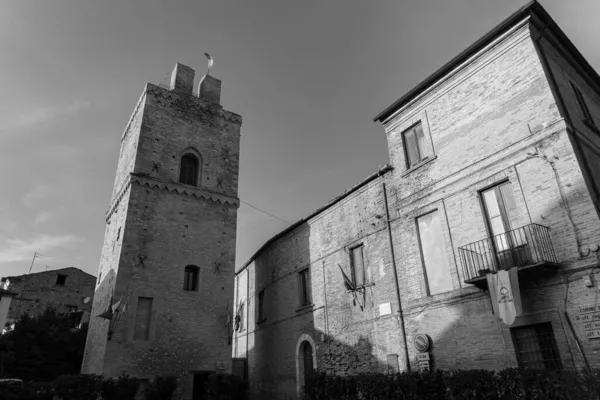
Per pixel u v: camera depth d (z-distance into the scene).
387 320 18.84
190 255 25.20
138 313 22.61
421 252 18.00
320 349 23.03
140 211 24.47
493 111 16.23
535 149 14.50
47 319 32.25
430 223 17.94
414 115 19.75
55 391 18.69
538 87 14.98
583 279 12.42
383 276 19.61
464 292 15.63
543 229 13.61
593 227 12.55
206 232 26.33
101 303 24.89
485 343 14.60
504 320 13.16
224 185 28.42
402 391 15.40
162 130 27.31
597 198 13.17
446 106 18.25
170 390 20.83
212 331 24.22
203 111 29.69
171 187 26.00
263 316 30.72
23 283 44.47
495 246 15.01
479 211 15.79
